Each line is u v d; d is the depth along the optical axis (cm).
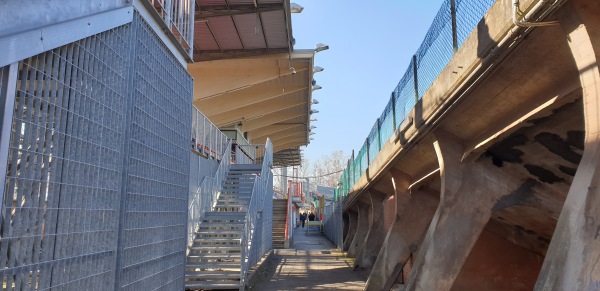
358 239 2220
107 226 357
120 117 382
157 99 475
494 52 477
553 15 401
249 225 1340
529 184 702
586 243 353
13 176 253
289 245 2869
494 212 727
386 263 1201
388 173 1350
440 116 698
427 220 1220
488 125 662
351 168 2298
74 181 311
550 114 514
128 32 402
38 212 275
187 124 588
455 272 720
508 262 877
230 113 2536
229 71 1936
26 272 262
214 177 1523
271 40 1691
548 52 456
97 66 344
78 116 317
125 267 388
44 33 271
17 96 262
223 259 1264
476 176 748
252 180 1684
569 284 356
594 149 373
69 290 305
